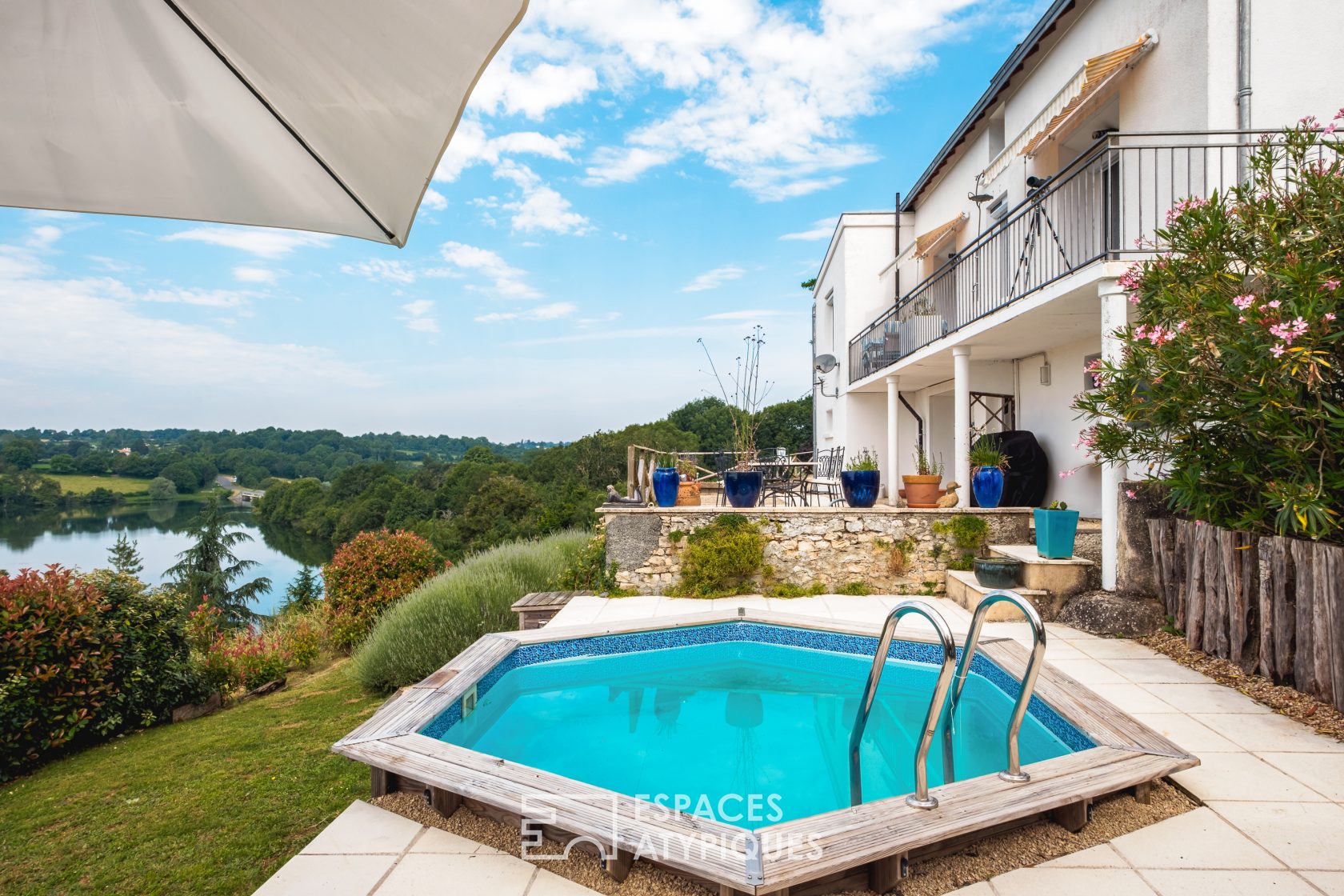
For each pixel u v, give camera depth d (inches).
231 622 731.4
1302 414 169.9
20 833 149.3
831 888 96.5
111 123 55.7
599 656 241.3
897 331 492.1
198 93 55.5
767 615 260.5
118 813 156.1
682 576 322.0
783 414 1499.8
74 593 236.2
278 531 1710.1
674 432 1638.8
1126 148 233.3
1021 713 114.6
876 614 277.0
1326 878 97.7
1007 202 401.4
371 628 378.6
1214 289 185.5
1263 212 187.8
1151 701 169.0
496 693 206.2
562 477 1534.2
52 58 51.4
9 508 1494.8
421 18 47.3
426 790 127.9
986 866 102.4
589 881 101.7
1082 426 343.3
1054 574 256.1
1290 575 171.0
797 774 158.1
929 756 164.2
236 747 205.3
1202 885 96.7
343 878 103.0
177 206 61.9
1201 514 198.8
